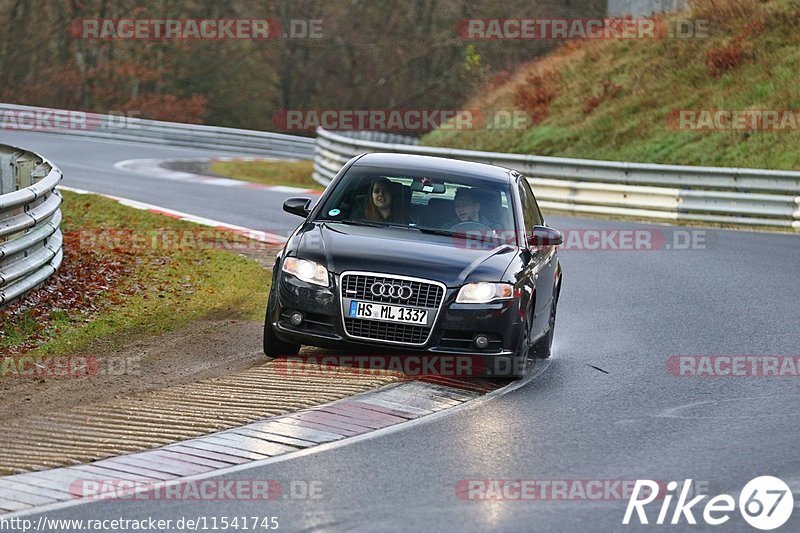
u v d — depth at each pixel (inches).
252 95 7544.3
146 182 3595.0
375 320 1226.0
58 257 1856.5
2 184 2417.6
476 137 4739.2
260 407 1099.9
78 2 7790.4
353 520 789.9
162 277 1926.7
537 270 1346.0
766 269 2230.6
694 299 1876.2
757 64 4318.4
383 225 1343.5
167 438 988.6
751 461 971.3
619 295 1915.6
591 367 1368.1
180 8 7859.3
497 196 1390.3
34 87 7421.3
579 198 3265.3
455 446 992.9
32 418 1054.4
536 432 1050.7
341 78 7844.5
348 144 3892.7
